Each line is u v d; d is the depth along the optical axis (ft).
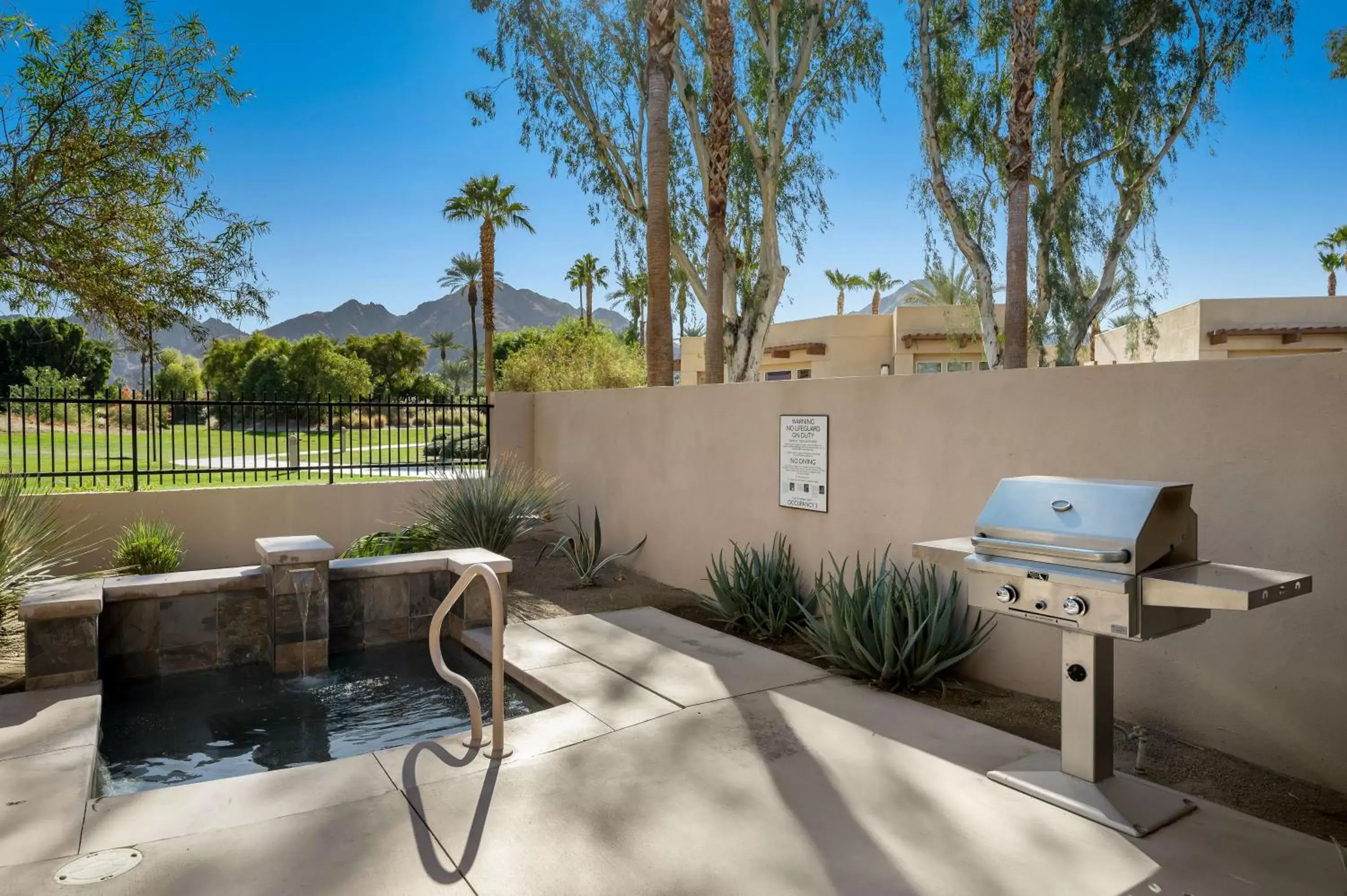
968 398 17.54
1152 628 10.48
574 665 18.28
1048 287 65.62
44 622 16.46
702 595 24.88
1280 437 12.60
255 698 17.80
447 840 10.53
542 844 10.43
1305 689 12.31
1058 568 11.03
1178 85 63.05
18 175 24.58
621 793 11.91
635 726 14.56
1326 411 12.09
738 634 21.30
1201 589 9.63
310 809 11.40
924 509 18.56
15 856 10.05
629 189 62.49
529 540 35.09
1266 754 12.75
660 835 10.67
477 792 11.93
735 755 13.29
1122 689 14.71
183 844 10.39
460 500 29.81
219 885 9.44
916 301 99.14
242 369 178.19
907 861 10.02
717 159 48.19
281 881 9.54
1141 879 9.59
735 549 22.70
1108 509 10.84
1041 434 16.08
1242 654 13.02
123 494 28.43
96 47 25.13
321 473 37.24
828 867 9.89
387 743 15.19
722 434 25.20
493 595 13.20
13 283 27.45
